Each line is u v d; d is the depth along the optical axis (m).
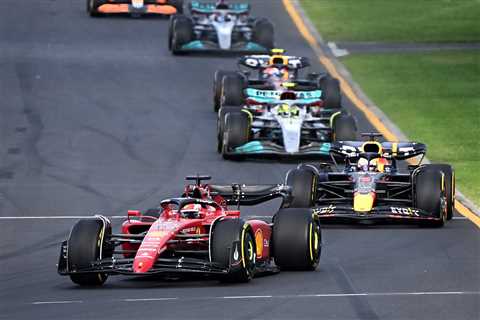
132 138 120.31
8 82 143.75
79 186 100.56
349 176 85.25
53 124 125.12
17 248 78.75
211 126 126.75
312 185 83.88
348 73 156.50
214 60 161.62
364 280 65.19
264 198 71.19
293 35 181.00
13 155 112.31
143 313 56.59
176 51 162.75
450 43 175.38
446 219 85.88
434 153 114.00
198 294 60.94
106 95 139.50
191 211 65.00
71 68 152.62
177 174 105.69
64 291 63.44
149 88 144.00
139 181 102.75
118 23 183.38
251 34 166.88
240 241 62.06
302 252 66.94
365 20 191.62
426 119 130.12
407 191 85.62
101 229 63.06
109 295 61.38
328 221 85.50
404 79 152.12
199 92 143.25
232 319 55.12
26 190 98.88
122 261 62.25
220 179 103.25
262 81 121.31
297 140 110.00
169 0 186.88
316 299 59.75
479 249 75.44
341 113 112.62
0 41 167.12
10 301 61.28
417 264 70.38
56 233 83.69
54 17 184.88
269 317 55.44
